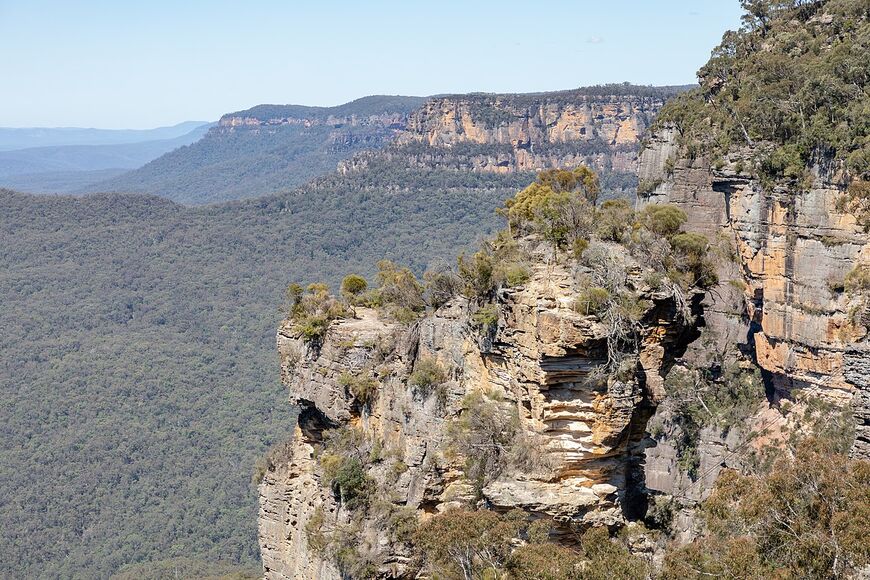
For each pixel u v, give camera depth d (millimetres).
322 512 53469
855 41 95500
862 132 84562
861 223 82250
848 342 82188
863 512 37062
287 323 60594
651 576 41156
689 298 46094
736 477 44594
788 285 89062
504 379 45438
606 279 43125
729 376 94188
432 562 44219
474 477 45438
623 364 42188
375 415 53000
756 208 92562
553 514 42031
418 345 50750
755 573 38344
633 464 45812
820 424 78625
